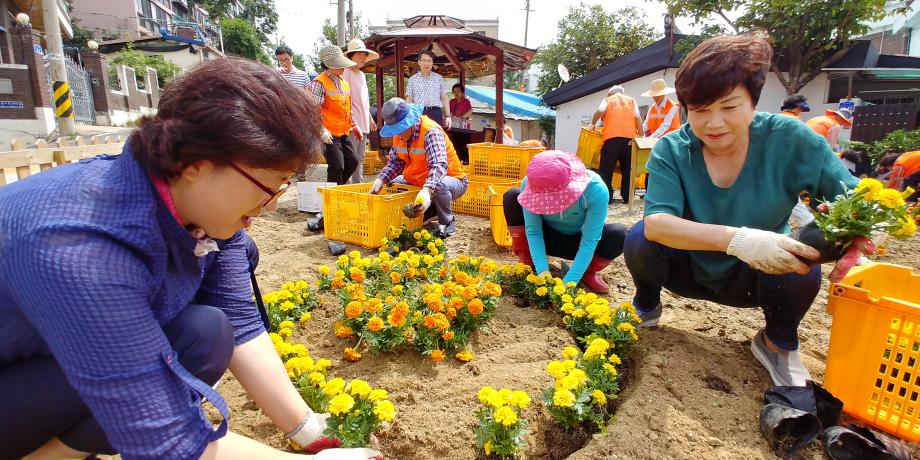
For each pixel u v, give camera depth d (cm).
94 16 3719
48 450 138
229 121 98
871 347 191
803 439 182
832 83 1162
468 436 198
